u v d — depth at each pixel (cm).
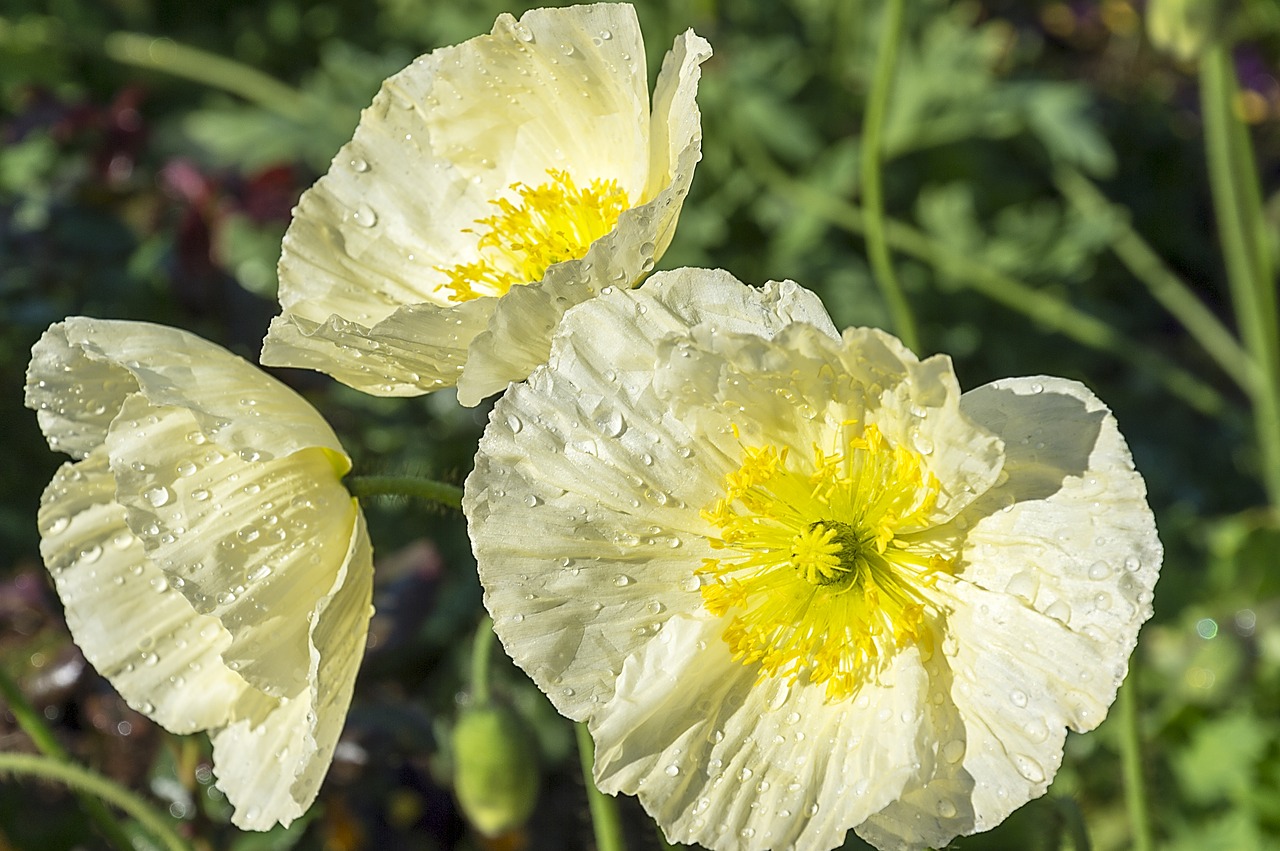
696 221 68
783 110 68
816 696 39
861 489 39
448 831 52
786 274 69
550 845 54
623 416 38
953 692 38
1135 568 37
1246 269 56
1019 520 38
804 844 38
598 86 42
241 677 41
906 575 39
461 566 58
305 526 40
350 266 43
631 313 38
